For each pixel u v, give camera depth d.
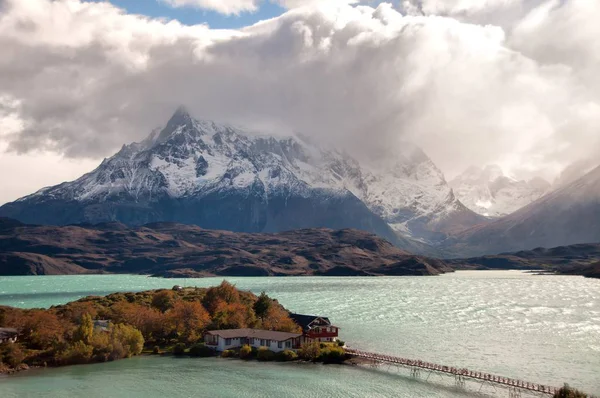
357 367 184.12
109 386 165.62
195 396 155.88
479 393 154.25
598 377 168.00
